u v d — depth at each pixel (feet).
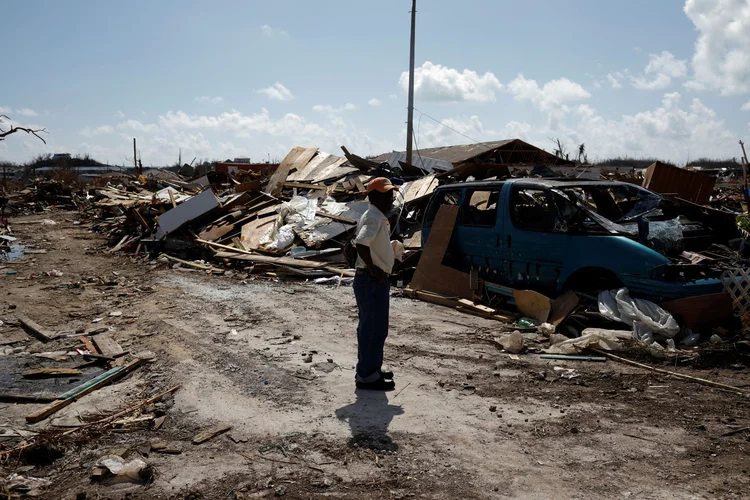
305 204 43.04
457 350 19.22
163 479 11.13
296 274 33.91
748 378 16.05
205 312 25.18
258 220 43.68
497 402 14.73
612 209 24.58
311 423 13.52
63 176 138.51
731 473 10.89
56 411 14.66
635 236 20.84
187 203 44.68
